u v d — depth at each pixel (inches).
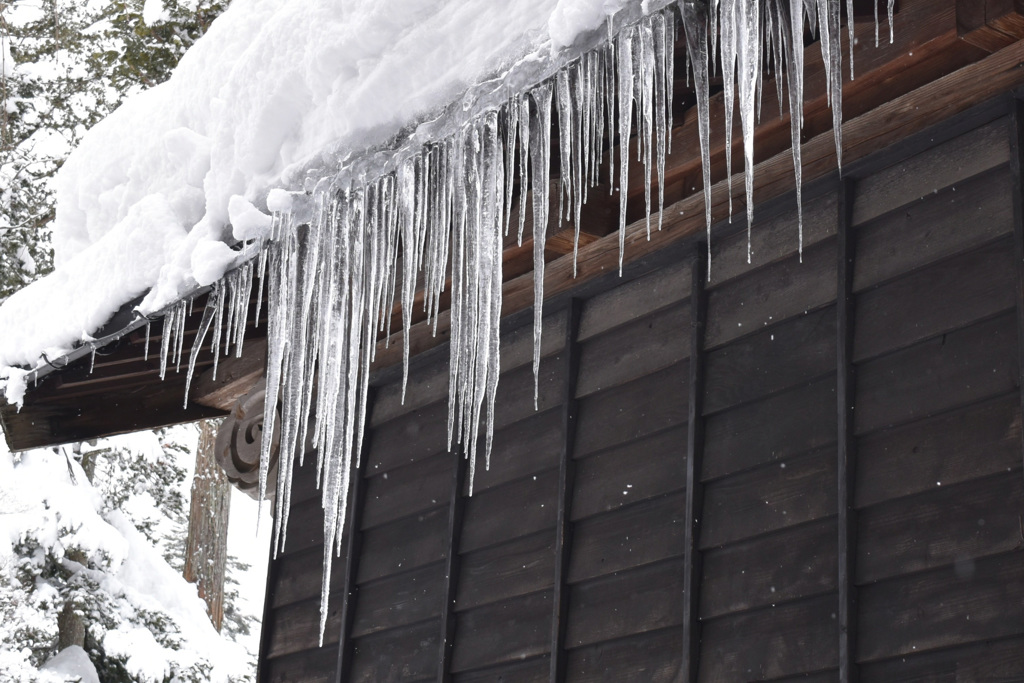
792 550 139.0
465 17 133.7
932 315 131.3
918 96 135.6
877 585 128.6
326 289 151.3
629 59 111.7
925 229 134.8
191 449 790.5
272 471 228.1
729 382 152.5
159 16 494.6
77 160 212.8
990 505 120.8
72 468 585.3
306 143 155.3
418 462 200.5
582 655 160.7
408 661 189.0
